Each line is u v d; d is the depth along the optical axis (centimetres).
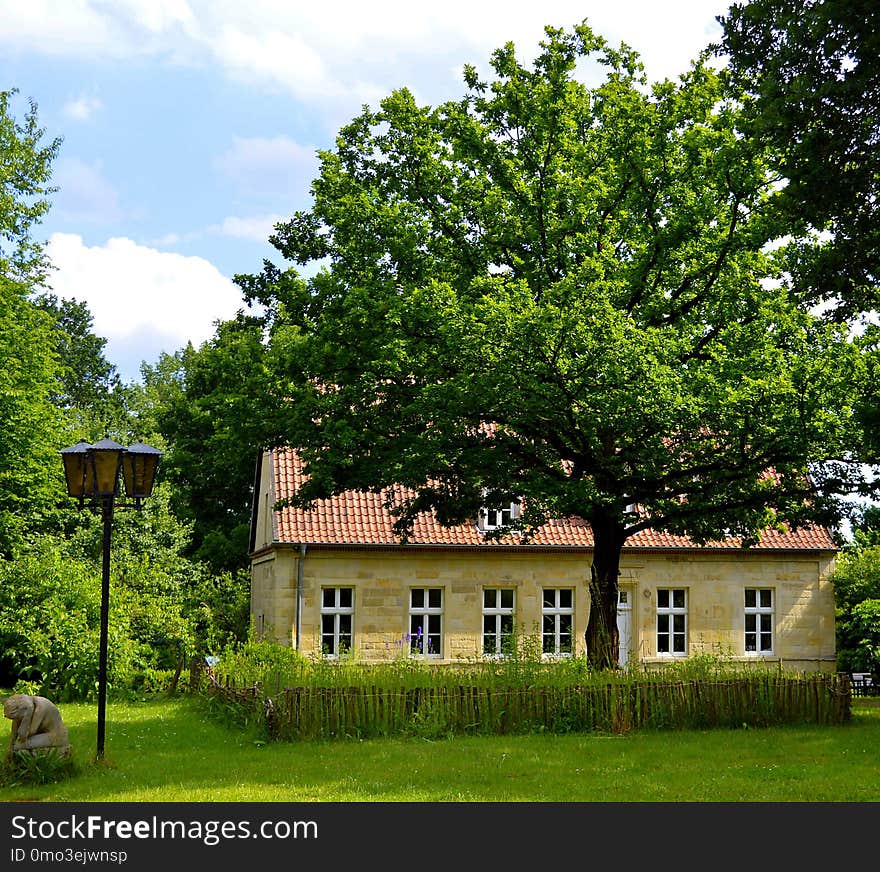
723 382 1716
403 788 1099
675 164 1938
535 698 1591
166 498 3156
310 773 1199
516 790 1088
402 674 1655
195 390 4194
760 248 1952
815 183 1380
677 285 2022
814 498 1856
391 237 1919
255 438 1973
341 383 1931
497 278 1755
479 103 2014
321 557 2680
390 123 2053
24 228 3253
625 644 2888
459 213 1994
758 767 1240
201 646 2719
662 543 2900
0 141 3241
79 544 2816
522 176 1961
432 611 2753
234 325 2125
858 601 3080
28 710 1155
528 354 1634
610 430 1797
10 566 2319
